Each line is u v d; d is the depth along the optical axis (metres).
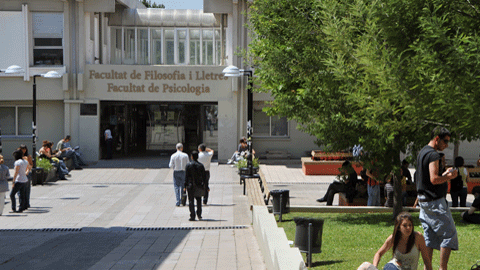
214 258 10.01
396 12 7.78
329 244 10.26
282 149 30.44
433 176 6.71
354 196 15.98
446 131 6.79
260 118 30.39
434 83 5.96
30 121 29.88
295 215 14.61
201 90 29.45
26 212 16.20
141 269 9.19
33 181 21.80
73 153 26.53
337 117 12.06
